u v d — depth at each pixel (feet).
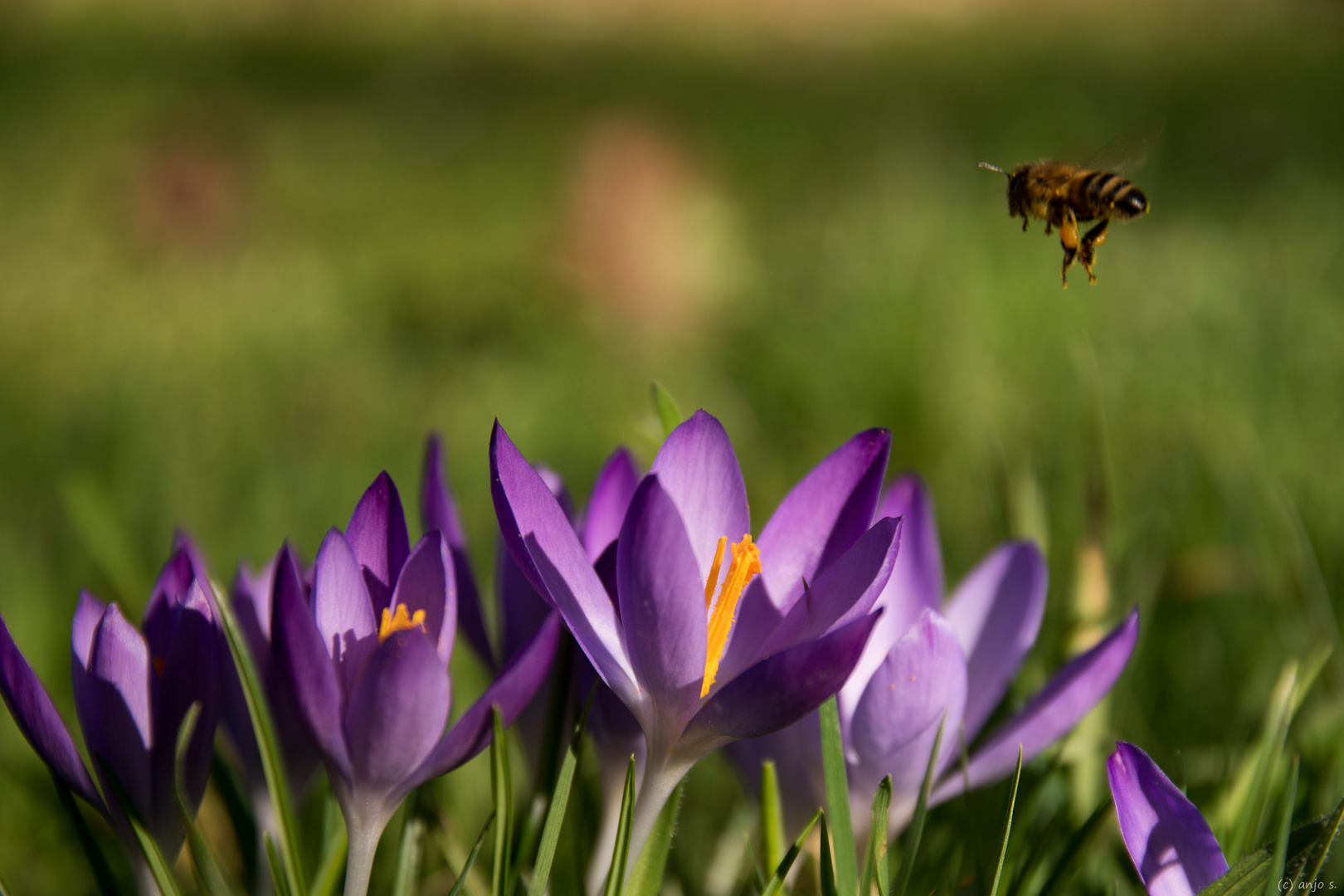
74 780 2.45
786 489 4.89
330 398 6.35
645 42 26.16
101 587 3.96
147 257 8.67
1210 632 3.51
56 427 5.67
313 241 10.37
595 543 2.53
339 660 2.43
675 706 2.43
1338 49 21.03
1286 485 4.33
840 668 2.39
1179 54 21.79
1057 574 4.02
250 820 2.57
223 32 24.06
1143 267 7.14
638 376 6.63
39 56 20.47
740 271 8.04
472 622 2.54
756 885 2.52
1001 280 6.33
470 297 8.46
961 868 2.60
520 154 14.55
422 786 2.53
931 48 24.63
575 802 2.55
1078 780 2.76
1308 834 2.47
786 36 26.61
